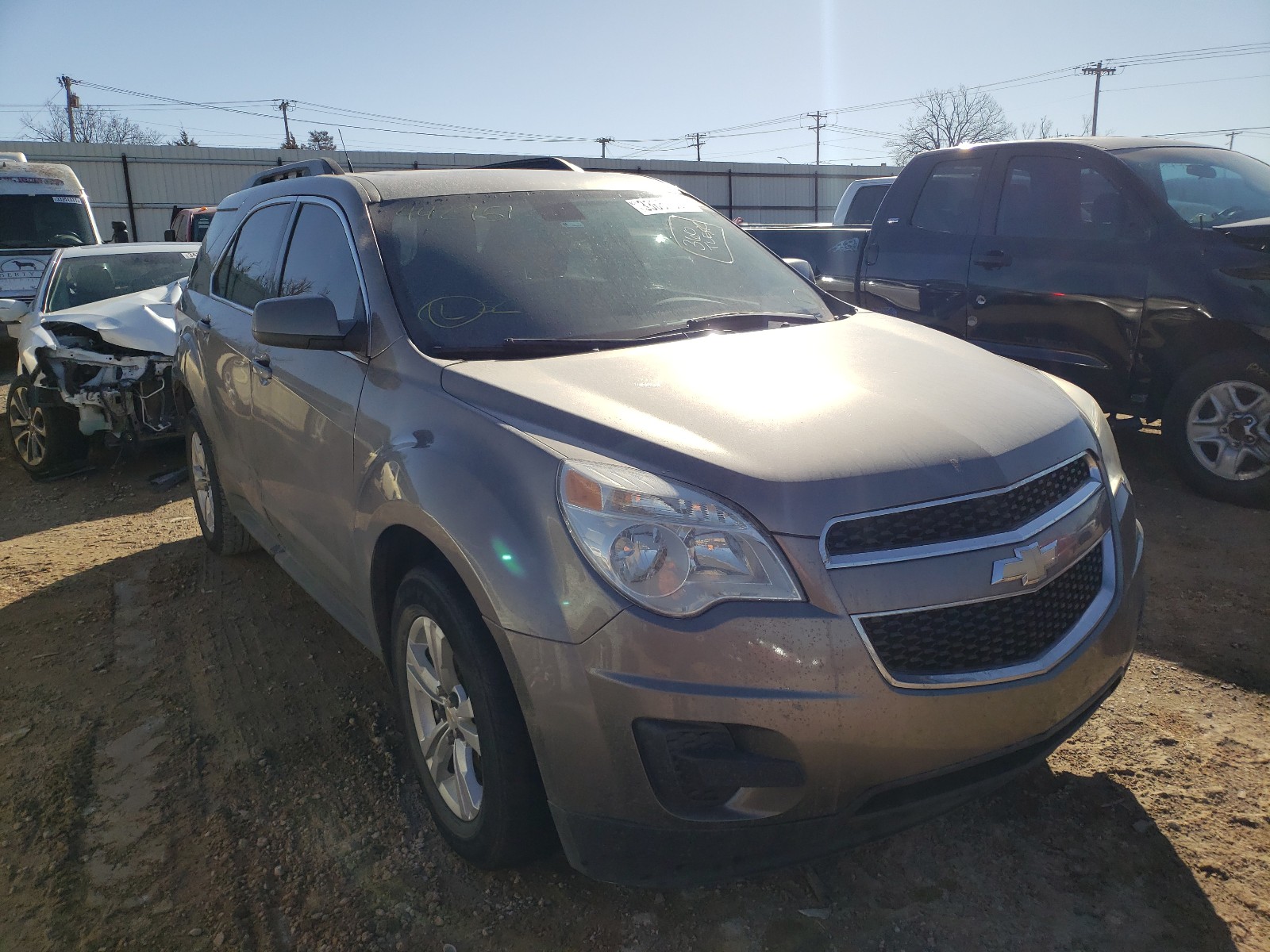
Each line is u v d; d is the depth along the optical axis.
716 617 2.01
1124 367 5.46
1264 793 2.75
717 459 2.12
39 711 3.58
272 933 2.41
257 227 4.27
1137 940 2.26
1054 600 2.29
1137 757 2.95
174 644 4.12
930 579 2.06
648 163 39.84
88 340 7.11
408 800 2.94
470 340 2.85
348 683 3.71
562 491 2.16
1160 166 5.63
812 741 2.00
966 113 47.94
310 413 3.21
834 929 2.34
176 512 6.23
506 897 2.50
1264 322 4.86
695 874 2.13
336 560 3.15
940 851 2.60
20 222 13.72
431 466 2.43
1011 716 2.15
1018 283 5.86
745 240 3.87
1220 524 4.86
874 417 2.32
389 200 3.32
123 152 32.91
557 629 2.10
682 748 2.04
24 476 7.54
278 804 2.94
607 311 3.08
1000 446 2.29
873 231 6.89
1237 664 3.47
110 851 2.75
